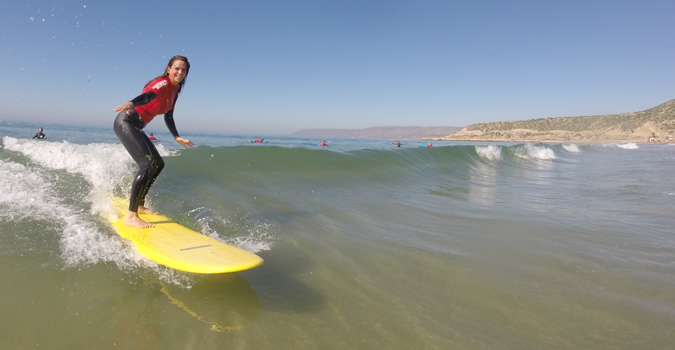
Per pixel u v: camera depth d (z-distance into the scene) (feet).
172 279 8.38
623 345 6.62
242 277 8.85
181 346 6.07
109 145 23.95
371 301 8.02
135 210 11.03
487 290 8.71
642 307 8.03
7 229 10.16
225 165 21.70
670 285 9.19
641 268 10.29
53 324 6.32
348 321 7.18
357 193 20.40
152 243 9.61
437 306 7.89
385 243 11.85
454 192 22.93
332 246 11.34
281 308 7.55
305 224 13.55
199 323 6.78
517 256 11.04
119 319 6.66
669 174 36.40
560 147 76.23
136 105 10.70
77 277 8.00
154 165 11.55
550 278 9.48
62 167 18.25
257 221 13.47
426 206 17.95
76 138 45.85
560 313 7.72
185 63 11.96
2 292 7.11
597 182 29.86
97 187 15.80
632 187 26.73
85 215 12.11
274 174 22.08
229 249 9.30
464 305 7.98
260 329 6.74
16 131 54.13
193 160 21.57
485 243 12.21
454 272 9.70
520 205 19.10
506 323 7.29
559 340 6.75
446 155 42.45
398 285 8.84
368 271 9.59
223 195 16.43
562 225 14.92
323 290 8.43
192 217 13.16
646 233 14.06
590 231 14.11
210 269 7.96
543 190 24.93
